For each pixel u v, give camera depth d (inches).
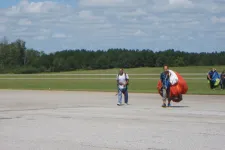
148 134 491.5
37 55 6801.2
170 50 6136.8
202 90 1530.5
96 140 455.2
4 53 6619.1
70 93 1449.3
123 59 6186.0
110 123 596.4
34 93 1465.3
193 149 400.2
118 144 430.6
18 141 454.6
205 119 634.8
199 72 3858.3
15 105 947.3
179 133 496.7
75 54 6274.6
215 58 5831.7
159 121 613.0
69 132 514.0
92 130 528.7
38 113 757.3
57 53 6279.5
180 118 649.6
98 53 6417.3
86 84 2144.4
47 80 2701.8
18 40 6756.9
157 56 6122.1
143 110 797.2
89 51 6486.2
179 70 4175.7
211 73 1585.9
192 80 2324.1
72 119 653.3
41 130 534.3
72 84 2158.0
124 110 801.6
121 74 948.6
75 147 417.7
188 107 863.1
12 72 5462.6
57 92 1521.9
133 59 6151.6
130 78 2741.1
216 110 787.4
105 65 6136.8
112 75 3449.8
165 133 497.7
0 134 503.2
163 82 865.5
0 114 744.3
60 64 5920.3
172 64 5915.4
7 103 1008.2
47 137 478.0
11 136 488.1
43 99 1147.3
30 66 5969.5
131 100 1096.8
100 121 621.6
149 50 6289.4
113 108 852.0
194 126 556.1
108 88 1772.9
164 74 866.8
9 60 6619.1
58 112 773.3
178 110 792.3
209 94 1311.5
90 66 6112.2
